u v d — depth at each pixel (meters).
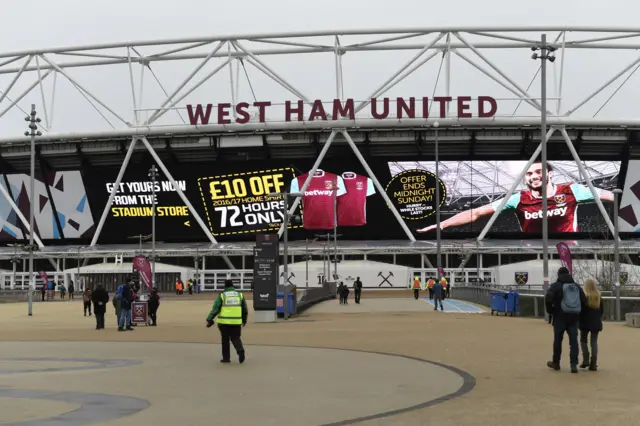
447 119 88.56
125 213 96.69
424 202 93.44
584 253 87.56
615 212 37.03
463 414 10.73
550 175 93.25
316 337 25.81
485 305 48.12
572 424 9.84
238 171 94.56
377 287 88.31
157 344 24.27
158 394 13.13
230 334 18.27
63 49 92.25
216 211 95.56
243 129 90.44
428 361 17.89
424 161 92.88
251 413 11.13
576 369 15.31
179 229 96.88
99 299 32.34
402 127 89.50
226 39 89.62
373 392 13.13
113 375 15.93
